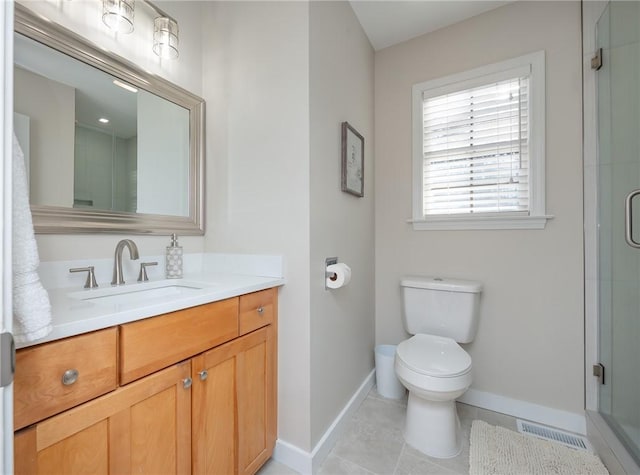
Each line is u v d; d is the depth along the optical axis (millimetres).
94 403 660
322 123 1366
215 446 968
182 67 1466
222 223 1502
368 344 1977
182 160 1466
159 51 1312
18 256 513
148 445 771
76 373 628
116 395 701
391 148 2088
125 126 1229
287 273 1297
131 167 1253
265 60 1356
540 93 1631
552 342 1604
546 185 1626
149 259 1332
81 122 1087
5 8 385
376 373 1938
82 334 641
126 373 723
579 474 1220
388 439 1457
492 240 1768
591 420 1440
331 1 1478
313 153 1280
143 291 1167
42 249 993
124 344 719
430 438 1367
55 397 596
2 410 378
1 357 376
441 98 1940
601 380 1461
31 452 560
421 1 1694
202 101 1545
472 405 1776
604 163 1456
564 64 1587
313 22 1287
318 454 1273
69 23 1044
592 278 1508
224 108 1495
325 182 1394
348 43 1673
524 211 1701
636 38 1253
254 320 1152
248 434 1112
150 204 1326
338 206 1537
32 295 522
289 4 1293
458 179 1893
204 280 1234
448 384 1244
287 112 1296
